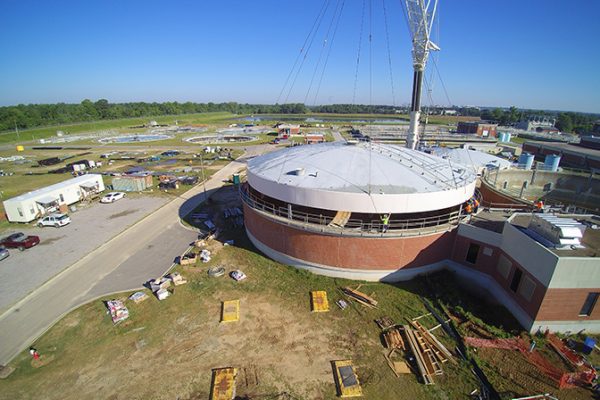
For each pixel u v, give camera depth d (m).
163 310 25.11
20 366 20.34
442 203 27.89
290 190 28.33
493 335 22.44
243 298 26.42
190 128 166.88
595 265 20.59
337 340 22.19
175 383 19.03
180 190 56.66
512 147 90.31
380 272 28.02
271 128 166.00
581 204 43.34
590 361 20.41
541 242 22.98
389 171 29.88
